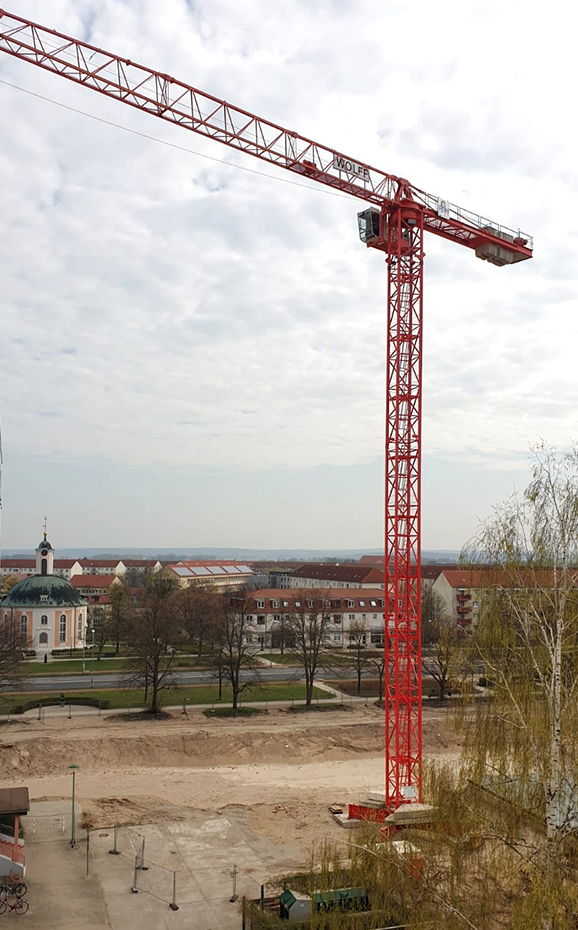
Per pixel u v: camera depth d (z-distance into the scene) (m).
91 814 48.34
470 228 64.75
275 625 129.00
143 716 75.88
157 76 58.81
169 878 38.62
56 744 64.19
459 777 25.02
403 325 57.88
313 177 62.41
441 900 22.03
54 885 37.09
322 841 44.75
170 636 101.44
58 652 118.81
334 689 92.25
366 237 58.59
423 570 157.25
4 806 37.50
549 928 19.67
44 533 128.12
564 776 22.97
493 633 26.20
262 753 67.12
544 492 25.92
